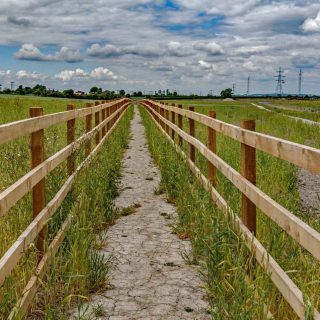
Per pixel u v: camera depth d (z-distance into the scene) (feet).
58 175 19.98
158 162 39.99
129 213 25.39
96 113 39.19
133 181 33.99
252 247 13.87
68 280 14.28
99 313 13.99
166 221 23.86
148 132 64.23
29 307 13.50
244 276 13.02
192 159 28.99
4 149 25.79
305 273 13.34
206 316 14.03
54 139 27.02
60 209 17.26
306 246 9.97
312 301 9.93
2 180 20.98
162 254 19.10
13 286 11.88
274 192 24.07
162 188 30.27
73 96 334.65
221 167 19.33
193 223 20.68
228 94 531.50
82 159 23.57
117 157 37.32
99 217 22.06
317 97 526.98
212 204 20.17
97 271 15.94
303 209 23.56
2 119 53.67
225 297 13.74
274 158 33.91
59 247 16.31
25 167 21.97
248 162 15.64
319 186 31.81
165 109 50.03
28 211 17.37
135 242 20.54
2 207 11.07
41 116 15.98
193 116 27.73
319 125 70.69
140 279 16.65
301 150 10.41
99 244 19.86
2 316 11.52
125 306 14.61
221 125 19.47
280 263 13.80
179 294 15.47
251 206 15.57
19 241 12.48
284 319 11.98
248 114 114.93
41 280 13.93
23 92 352.08
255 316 11.74
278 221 11.91
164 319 13.84
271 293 12.60
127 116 97.60
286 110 150.92
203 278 16.65
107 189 26.63
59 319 12.88
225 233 15.37
